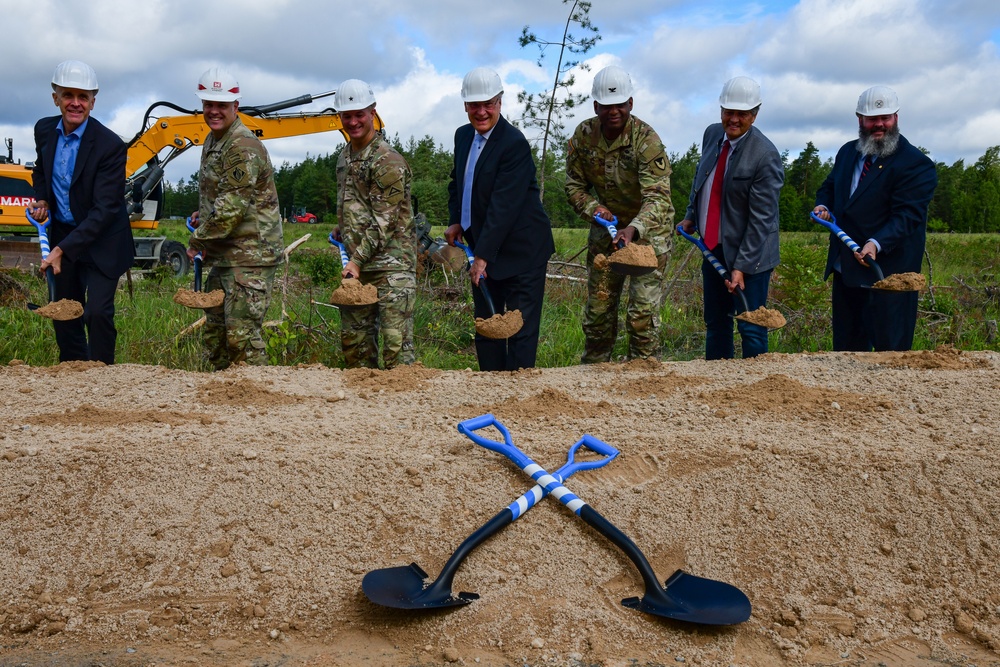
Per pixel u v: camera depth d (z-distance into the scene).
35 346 7.33
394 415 4.38
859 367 5.15
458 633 2.98
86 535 3.35
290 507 3.44
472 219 5.34
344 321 5.51
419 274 9.49
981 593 3.21
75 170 5.38
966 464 3.65
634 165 5.32
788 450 3.77
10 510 3.44
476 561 3.25
